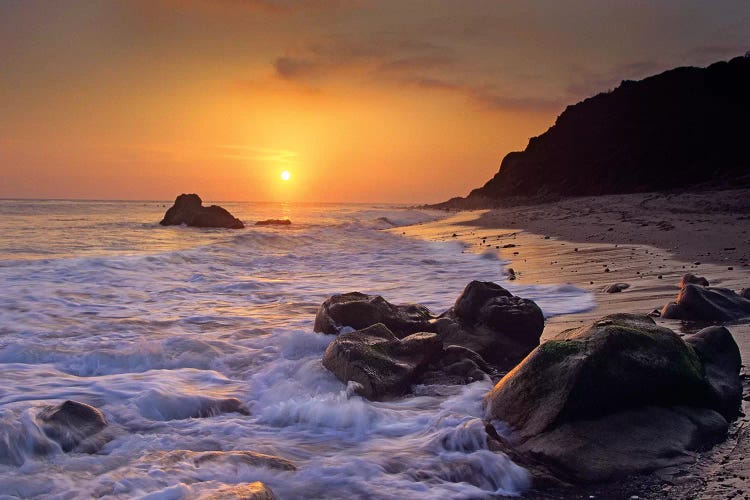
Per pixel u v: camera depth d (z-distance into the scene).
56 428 5.06
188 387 6.62
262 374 7.16
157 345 8.13
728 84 63.25
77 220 44.16
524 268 16.45
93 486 4.20
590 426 4.84
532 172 81.31
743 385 5.77
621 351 5.10
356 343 6.84
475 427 4.94
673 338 5.47
